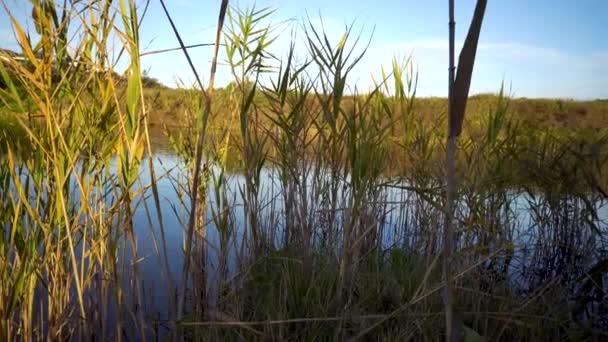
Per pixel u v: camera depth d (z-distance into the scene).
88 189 1.89
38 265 1.89
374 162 2.67
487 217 3.39
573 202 4.00
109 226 1.88
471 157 3.38
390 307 2.72
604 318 2.73
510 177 3.53
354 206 2.31
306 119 2.78
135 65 1.57
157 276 3.28
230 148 3.55
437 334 2.28
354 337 2.12
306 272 2.68
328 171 3.03
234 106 3.15
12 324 1.94
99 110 1.86
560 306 2.67
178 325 1.80
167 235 4.20
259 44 2.76
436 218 2.88
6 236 1.89
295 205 2.96
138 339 2.41
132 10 1.53
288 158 2.87
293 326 2.47
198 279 2.85
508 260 3.56
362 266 3.05
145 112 1.61
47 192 1.84
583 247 3.63
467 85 1.00
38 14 1.64
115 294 1.89
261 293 2.66
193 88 3.43
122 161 1.79
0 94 1.65
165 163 5.70
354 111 2.38
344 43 2.42
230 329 2.34
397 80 3.50
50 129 1.66
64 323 2.03
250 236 3.10
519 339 2.41
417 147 3.87
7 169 1.76
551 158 3.94
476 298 2.58
